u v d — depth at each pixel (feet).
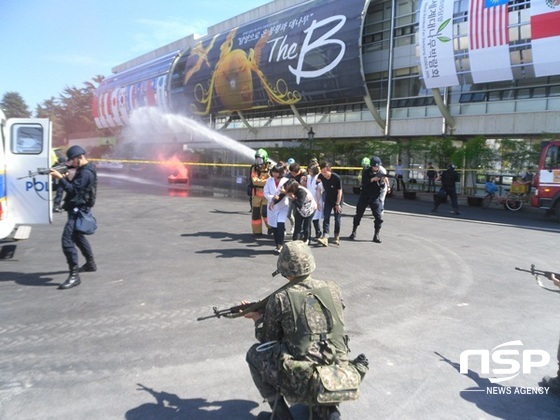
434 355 13.70
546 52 65.31
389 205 60.08
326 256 26.86
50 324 15.53
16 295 18.56
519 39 67.56
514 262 26.23
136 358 13.12
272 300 8.46
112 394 11.20
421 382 12.09
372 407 10.85
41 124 24.98
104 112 216.54
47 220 25.53
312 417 8.34
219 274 22.09
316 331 8.13
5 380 11.78
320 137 114.32
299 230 27.89
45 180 25.32
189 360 13.03
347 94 97.50
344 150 92.94
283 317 8.27
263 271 22.75
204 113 148.77
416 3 88.22
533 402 11.23
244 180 70.90
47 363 12.76
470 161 72.54
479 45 72.13
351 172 92.99
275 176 27.37
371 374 12.46
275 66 110.83
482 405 11.07
